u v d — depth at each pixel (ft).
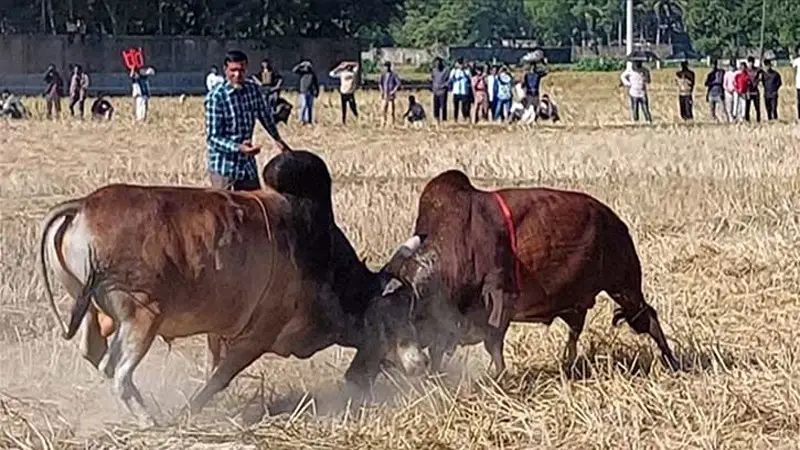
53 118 130.52
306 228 30.94
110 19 236.63
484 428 28.94
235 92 34.68
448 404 30.32
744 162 80.18
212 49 226.38
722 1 315.37
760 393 30.83
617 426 28.84
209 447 27.99
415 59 356.38
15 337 37.29
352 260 31.83
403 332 31.42
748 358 34.53
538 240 32.63
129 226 28.66
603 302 40.40
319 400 31.73
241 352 30.78
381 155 88.43
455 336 32.35
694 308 41.16
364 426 29.43
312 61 236.02
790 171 75.97
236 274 29.58
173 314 29.19
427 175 77.51
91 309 29.76
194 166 81.61
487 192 33.17
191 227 29.14
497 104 130.00
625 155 85.30
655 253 49.70
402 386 31.50
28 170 79.36
